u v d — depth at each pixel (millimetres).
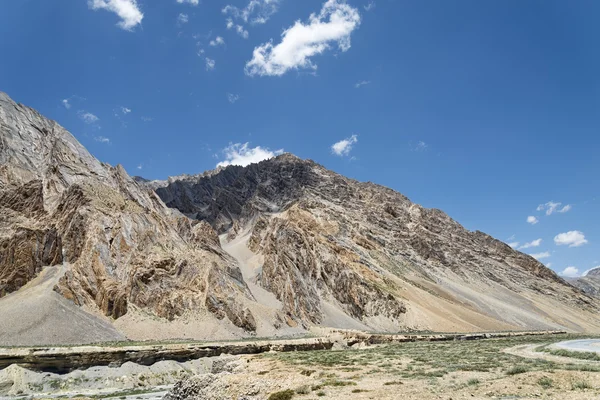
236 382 36656
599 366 36719
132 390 55031
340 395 28656
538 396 25359
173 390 41688
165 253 104438
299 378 36719
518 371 35656
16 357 54875
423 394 27516
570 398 24172
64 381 55281
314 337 93875
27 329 69750
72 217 101250
